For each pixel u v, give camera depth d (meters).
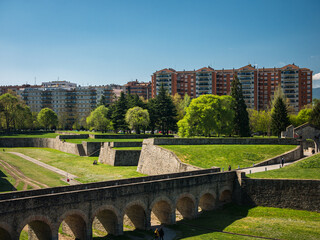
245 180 52.62
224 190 52.59
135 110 129.12
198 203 48.69
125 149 90.94
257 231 41.19
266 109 179.88
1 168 84.88
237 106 116.88
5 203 30.86
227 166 66.00
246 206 51.81
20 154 114.38
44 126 191.00
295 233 40.00
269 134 136.88
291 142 77.94
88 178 73.69
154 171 74.12
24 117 168.62
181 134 111.25
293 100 197.50
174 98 170.62
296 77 197.25
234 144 80.06
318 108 105.44
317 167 57.50
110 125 145.00
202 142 80.12
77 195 35.91
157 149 74.19
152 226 44.78
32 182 70.50
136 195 41.19
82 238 37.81
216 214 49.41
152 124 134.25
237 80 118.62
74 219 38.75
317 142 75.06
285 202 49.59
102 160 95.75
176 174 49.41
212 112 107.62
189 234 41.22
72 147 111.62
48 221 33.66
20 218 31.78
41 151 119.56
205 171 53.59
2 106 153.38
